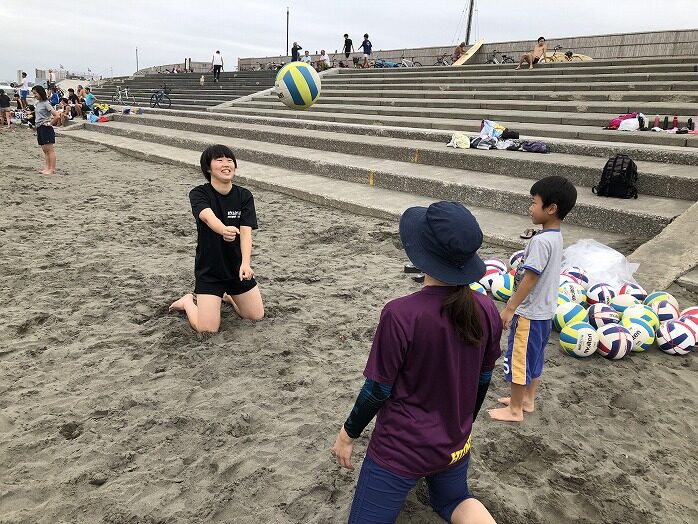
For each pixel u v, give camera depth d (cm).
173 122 1858
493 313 196
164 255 633
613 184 765
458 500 212
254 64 3991
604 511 255
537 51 2028
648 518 252
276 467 281
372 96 1938
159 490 264
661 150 884
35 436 304
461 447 198
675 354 412
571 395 356
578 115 1317
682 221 625
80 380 361
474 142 1085
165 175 1173
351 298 516
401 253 656
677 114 1234
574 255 544
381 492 197
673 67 1577
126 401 338
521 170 930
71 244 662
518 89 1672
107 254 627
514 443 305
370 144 1185
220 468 279
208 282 427
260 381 365
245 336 430
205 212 401
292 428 314
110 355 396
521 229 712
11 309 473
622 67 1658
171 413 327
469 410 198
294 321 461
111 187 1023
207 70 4462
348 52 2958
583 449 301
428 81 1994
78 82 4972
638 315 419
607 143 1009
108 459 286
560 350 420
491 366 203
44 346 408
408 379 188
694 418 331
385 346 182
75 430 310
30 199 894
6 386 353
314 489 266
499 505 255
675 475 281
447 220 175
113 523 244
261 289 534
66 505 253
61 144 1686
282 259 629
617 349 398
